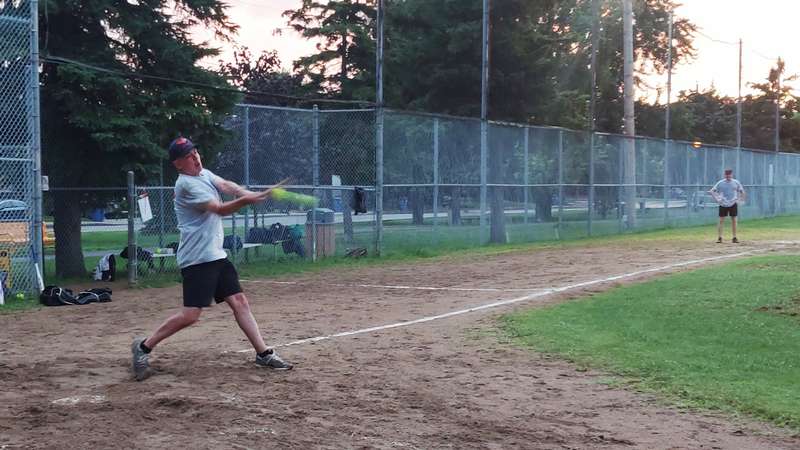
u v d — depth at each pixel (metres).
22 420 5.64
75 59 15.63
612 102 48.69
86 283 15.33
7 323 10.50
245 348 8.41
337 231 20.25
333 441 5.34
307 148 21.45
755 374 7.26
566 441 5.52
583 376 7.37
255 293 13.27
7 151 13.27
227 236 17.61
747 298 11.02
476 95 30.00
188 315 7.00
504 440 5.51
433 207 21.58
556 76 32.34
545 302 11.59
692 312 10.17
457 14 29.58
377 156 19.67
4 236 12.91
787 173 44.34
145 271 16.23
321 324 10.05
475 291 13.07
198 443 5.17
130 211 14.86
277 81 38.78
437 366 7.73
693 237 25.64
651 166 31.72
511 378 7.28
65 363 7.66
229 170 19.47
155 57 16.94
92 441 5.17
